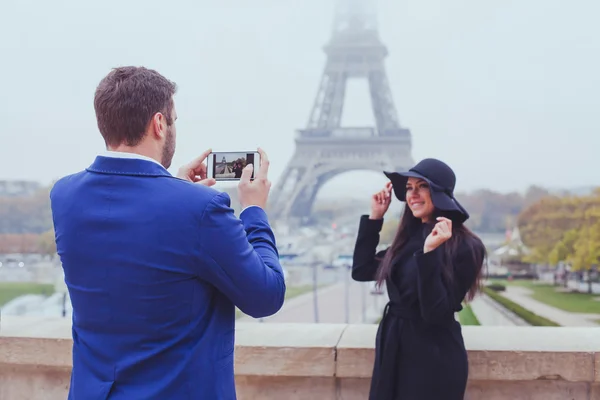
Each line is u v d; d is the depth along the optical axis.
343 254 91.81
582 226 65.50
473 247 3.14
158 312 1.90
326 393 4.08
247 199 2.32
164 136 2.12
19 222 82.38
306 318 51.16
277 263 2.14
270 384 4.14
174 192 1.96
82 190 2.03
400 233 3.47
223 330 2.06
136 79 2.05
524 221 79.94
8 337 4.24
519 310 46.44
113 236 1.92
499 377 3.80
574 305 52.47
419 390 3.11
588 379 3.74
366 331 4.40
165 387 1.87
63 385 4.29
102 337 1.95
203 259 1.92
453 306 3.02
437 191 3.28
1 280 67.00
